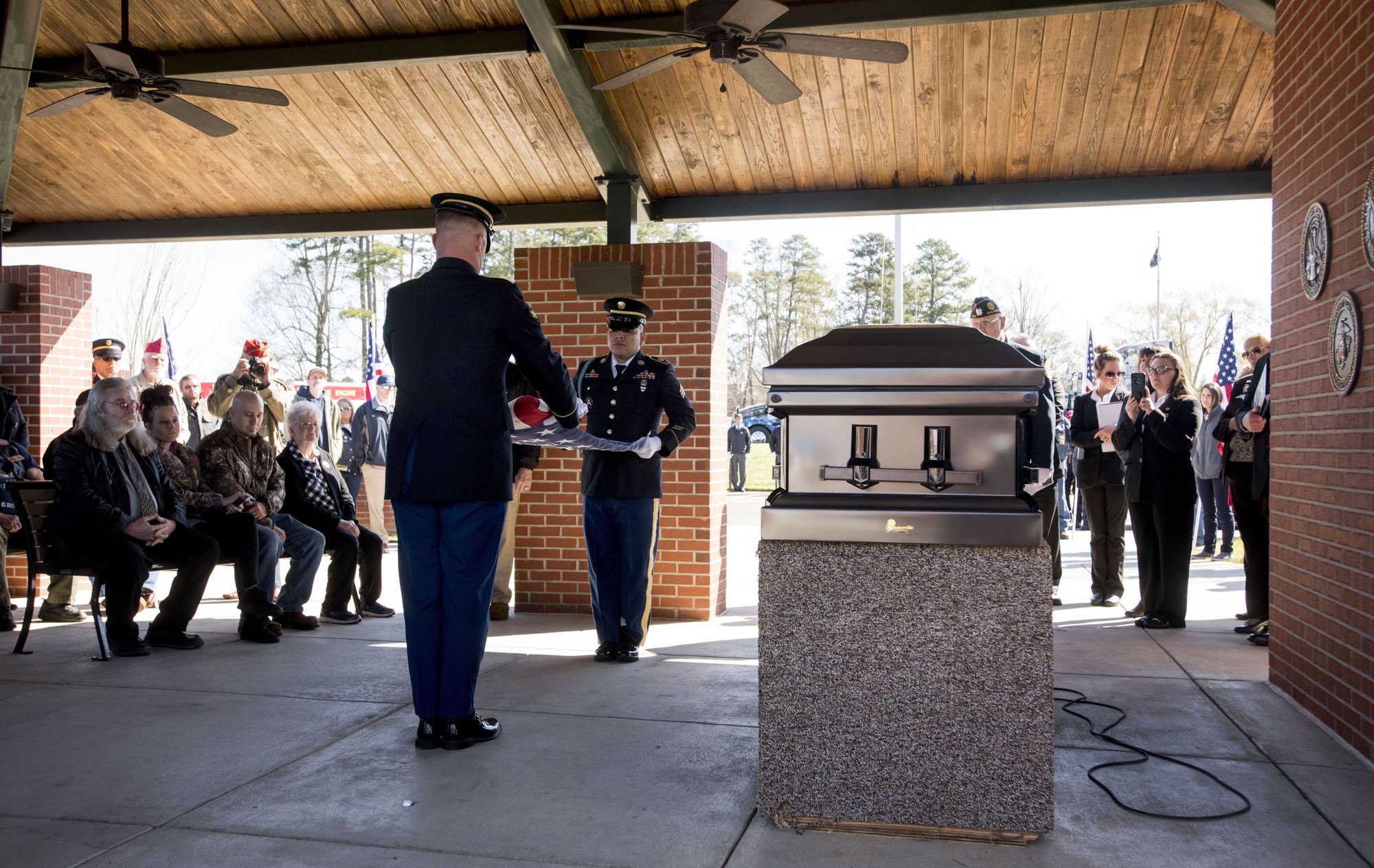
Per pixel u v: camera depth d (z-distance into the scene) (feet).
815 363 9.22
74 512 17.10
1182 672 15.84
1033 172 23.99
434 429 11.78
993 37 20.53
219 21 22.00
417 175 26.63
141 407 19.07
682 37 18.10
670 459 21.75
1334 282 12.54
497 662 17.04
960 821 8.95
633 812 9.75
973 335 9.25
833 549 9.05
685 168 24.84
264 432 26.40
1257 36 19.84
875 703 9.04
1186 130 22.25
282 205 28.27
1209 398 32.45
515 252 22.62
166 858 8.71
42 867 8.53
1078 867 8.43
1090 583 27.09
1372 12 11.39
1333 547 12.47
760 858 8.63
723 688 15.06
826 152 24.00
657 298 21.85
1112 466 22.39
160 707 13.84
